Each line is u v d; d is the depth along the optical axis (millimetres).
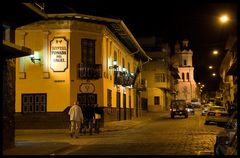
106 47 35250
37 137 25141
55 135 26609
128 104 48312
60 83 31250
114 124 36000
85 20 31734
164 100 77688
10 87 17750
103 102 33219
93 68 31906
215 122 36219
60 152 17734
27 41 31375
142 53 52875
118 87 41469
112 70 38156
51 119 31016
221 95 90938
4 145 17047
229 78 59688
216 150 13945
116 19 33312
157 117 55562
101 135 26422
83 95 31938
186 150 17375
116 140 22688
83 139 23672
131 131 30094
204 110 63031
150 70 74500
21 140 22859
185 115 53875
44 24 31094
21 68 31469
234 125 15977
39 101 31281
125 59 46969
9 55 17109
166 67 76125
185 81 132375
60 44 31266
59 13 30547
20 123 31078
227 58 56406
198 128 32594
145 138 23719
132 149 17922
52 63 31297
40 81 31344
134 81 49719
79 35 31656
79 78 31688
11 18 17875
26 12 17453
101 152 17016
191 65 133125
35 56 31250
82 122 25406
